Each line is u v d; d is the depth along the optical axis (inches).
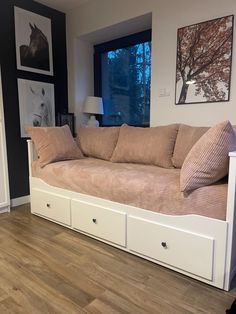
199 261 59.6
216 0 88.4
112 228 76.8
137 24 116.2
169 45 101.1
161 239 65.9
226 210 54.9
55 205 94.8
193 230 60.1
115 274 63.9
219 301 54.0
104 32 125.7
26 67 120.0
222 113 91.0
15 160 118.9
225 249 55.7
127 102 134.2
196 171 58.1
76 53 135.3
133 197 70.9
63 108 138.9
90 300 54.4
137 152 96.0
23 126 120.1
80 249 76.6
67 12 134.0
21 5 117.0
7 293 56.6
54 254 73.6
